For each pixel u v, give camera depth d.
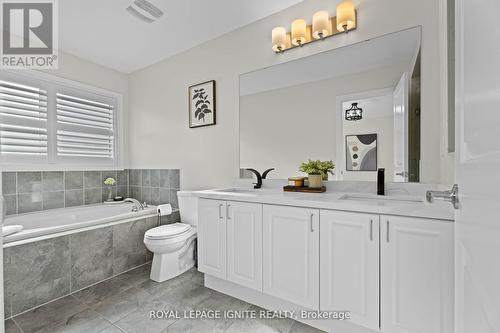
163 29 2.47
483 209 0.44
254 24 2.36
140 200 3.40
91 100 3.21
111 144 3.39
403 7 1.70
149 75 3.29
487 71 0.41
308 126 2.08
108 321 1.68
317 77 2.04
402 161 1.71
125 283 2.22
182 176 2.95
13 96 2.56
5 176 2.47
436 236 1.19
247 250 1.83
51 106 2.84
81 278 2.12
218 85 2.62
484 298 0.43
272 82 2.26
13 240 1.78
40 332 1.57
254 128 2.37
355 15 1.86
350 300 1.42
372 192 1.82
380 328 1.33
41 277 1.89
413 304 1.24
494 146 0.37
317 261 1.53
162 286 2.17
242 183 2.45
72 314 1.76
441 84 1.55
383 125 1.77
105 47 2.82
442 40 1.52
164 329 1.59
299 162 2.12
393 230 1.29
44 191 2.75
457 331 0.71
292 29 2.03
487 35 0.41
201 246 2.12
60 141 2.92
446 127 1.43
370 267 1.36
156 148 3.22
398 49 1.72
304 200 1.57
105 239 2.31
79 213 2.84
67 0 2.04
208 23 2.38
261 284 1.76
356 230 1.40
